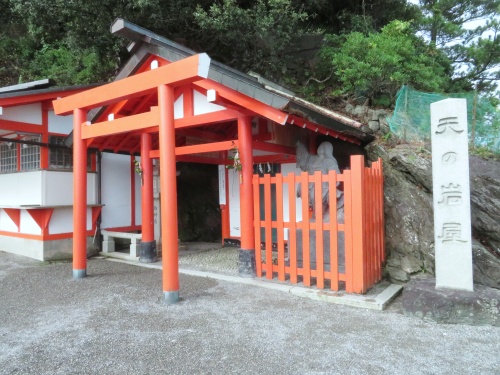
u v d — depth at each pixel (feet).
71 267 23.40
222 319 13.65
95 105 19.62
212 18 28.99
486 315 12.84
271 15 29.71
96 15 30.48
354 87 29.96
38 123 25.85
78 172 20.36
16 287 18.53
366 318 13.70
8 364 10.29
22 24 46.65
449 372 9.68
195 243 34.12
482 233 18.47
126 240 31.17
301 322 13.30
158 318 13.83
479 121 23.67
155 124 16.90
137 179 32.30
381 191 19.36
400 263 18.31
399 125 25.08
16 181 27.81
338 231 17.15
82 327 13.03
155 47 19.43
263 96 16.30
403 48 29.66
